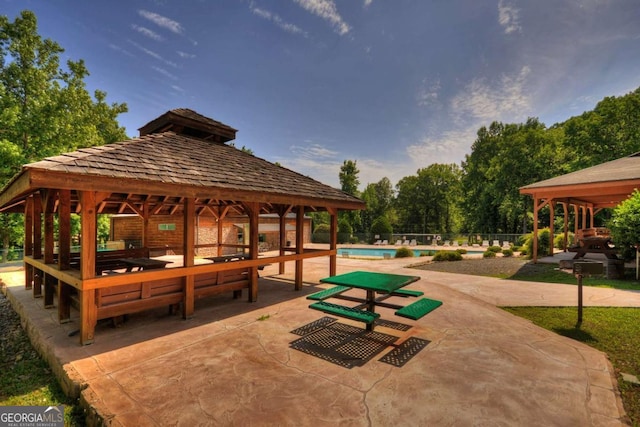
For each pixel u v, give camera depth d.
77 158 4.00
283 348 3.91
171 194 4.59
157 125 8.16
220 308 5.91
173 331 4.59
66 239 4.95
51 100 16.55
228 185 5.48
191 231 5.33
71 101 17.20
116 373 3.22
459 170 52.56
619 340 4.09
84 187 3.72
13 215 16.27
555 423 2.31
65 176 3.56
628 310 5.36
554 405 2.56
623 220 8.34
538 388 2.85
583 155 28.94
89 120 20.59
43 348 4.12
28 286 7.85
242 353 3.75
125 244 17.89
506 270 10.70
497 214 39.41
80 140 18.17
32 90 16.11
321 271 11.04
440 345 3.97
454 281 8.63
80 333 4.09
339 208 8.84
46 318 5.23
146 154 5.18
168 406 2.58
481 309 5.72
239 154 8.06
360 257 17.73
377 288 4.20
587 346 3.92
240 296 6.88
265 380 3.05
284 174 8.06
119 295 4.52
